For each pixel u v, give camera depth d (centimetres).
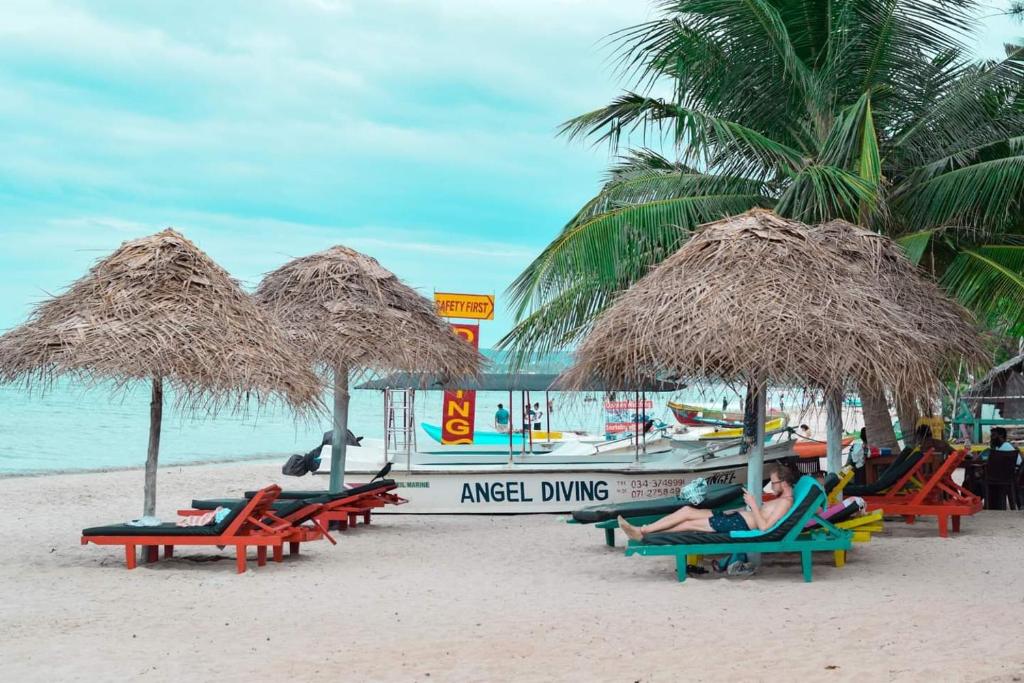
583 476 1562
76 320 1048
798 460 1590
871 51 1614
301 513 1149
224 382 1044
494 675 655
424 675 656
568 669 668
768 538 980
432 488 1568
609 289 1608
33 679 650
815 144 1611
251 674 660
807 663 670
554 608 878
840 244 1123
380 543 1287
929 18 1577
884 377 965
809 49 1673
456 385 1562
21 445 3956
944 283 1521
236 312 1112
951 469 1337
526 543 1283
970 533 1324
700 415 3706
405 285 1485
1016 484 1620
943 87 1633
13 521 1546
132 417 5666
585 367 1091
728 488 1096
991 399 2173
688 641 745
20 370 1036
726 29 1620
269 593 952
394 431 1672
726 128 1475
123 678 652
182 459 3500
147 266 1090
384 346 1367
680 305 994
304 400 1105
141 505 1820
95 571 1067
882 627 779
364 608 884
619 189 1655
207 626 810
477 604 900
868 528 1081
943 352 1154
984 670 638
